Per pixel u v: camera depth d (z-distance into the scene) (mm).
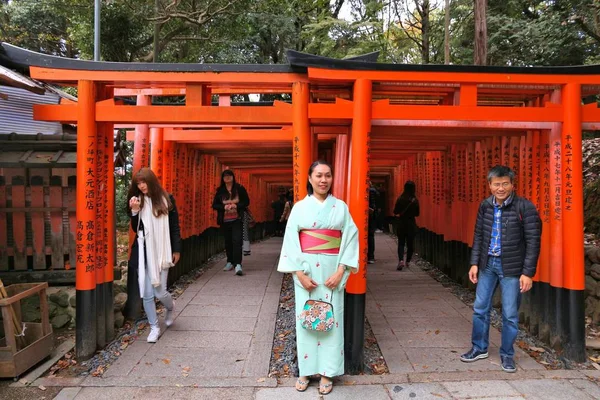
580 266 3635
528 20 10375
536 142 4348
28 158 4262
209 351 3771
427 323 4602
